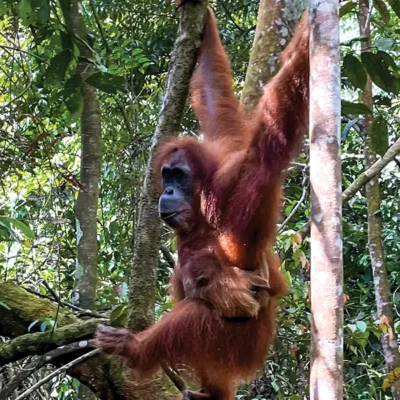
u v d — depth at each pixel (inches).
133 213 261.7
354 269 309.7
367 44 207.9
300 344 222.5
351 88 290.0
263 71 156.2
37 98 211.6
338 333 85.7
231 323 129.6
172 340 129.0
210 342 129.2
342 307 87.0
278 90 112.4
